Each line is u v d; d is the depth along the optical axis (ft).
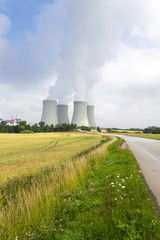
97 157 34.94
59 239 8.54
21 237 9.20
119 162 29.43
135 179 18.34
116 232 8.70
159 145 73.51
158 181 19.24
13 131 340.59
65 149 68.74
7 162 43.78
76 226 9.48
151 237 8.27
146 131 363.35
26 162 41.57
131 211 10.48
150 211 10.89
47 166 34.94
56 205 12.84
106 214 10.88
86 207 12.19
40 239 8.93
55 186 16.96
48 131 357.82
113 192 14.44
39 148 82.79
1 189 22.35
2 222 10.62
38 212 11.52
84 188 16.88
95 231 8.73
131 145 72.79
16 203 14.34
